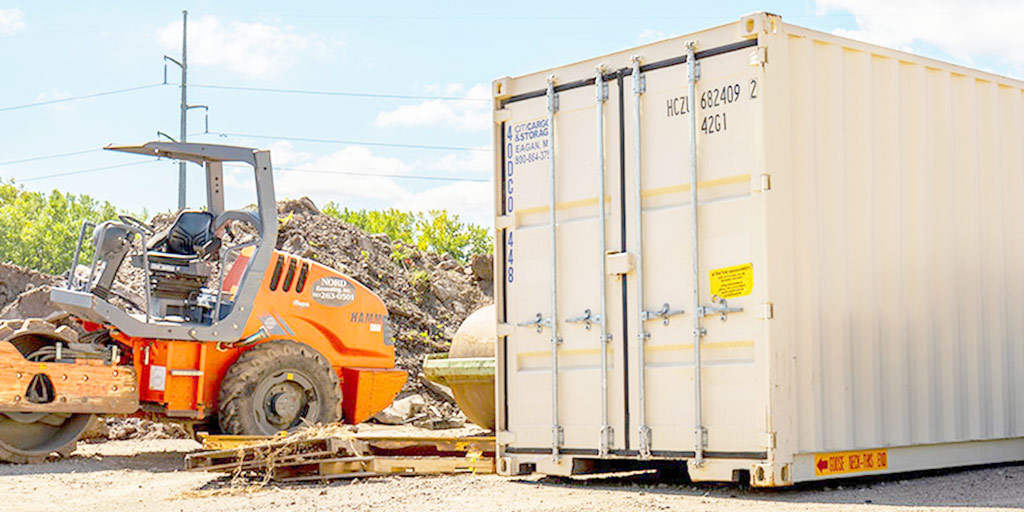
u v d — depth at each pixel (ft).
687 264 23.94
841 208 23.77
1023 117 29.25
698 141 23.81
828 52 24.02
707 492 23.91
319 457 28.45
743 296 22.82
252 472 28.71
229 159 36.06
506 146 27.73
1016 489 23.71
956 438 25.99
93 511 24.27
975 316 26.86
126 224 34.86
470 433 40.40
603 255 25.32
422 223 172.24
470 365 35.01
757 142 22.68
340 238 60.44
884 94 25.12
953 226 26.45
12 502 25.93
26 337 34.55
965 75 27.30
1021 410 28.09
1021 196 28.81
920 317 25.34
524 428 26.86
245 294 35.29
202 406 34.83
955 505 21.52
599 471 26.35
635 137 24.91
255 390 35.14
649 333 24.48
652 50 24.85
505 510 22.22
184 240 36.29
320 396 36.63
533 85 27.20
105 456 36.14
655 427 24.30
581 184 26.00
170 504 24.93
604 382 25.17
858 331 23.89
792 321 22.66
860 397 23.80
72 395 33.45
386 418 46.26
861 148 24.36
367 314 39.68
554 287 26.27
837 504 21.83
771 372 22.20
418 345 55.52
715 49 23.67
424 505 23.36
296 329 37.60
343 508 23.21
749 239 22.77
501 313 27.48
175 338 34.17
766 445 22.16
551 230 26.40
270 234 35.88
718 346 23.30
